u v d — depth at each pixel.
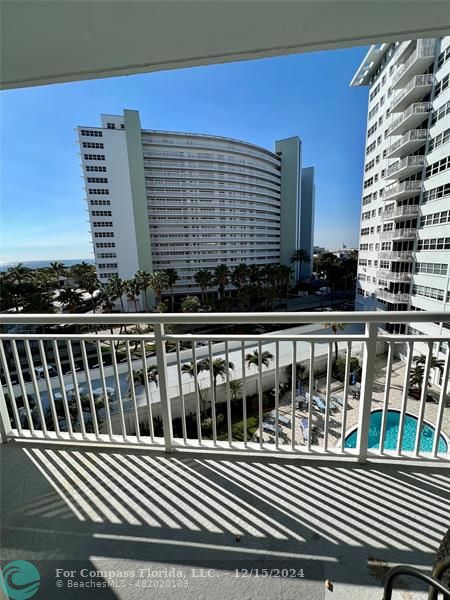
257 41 1.17
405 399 1.47
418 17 1.05
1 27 0.97
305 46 1.22
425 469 1.46
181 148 33.69
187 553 1.09
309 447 1.58
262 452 1.59
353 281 37.22
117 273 30.75
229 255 38.56
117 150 29.03
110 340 1.59
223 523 1.21
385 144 15.37
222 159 36.03
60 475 1.48
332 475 1.44
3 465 1.55
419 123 12.66
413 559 1.05
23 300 20.45
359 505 1.27
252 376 10.66
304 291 42.59
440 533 1.15
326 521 1.20
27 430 1.83
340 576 1.00
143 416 8.55
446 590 0.53
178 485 1.40
